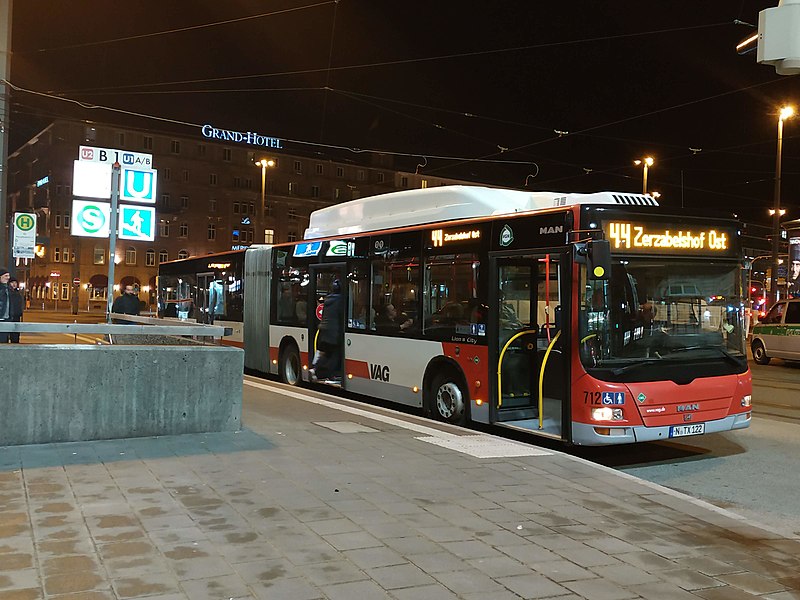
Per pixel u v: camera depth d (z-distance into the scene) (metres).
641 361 8.08
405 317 11.12
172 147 75.88
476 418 9.62
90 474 6.35
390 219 11.80
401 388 11.16
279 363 15.02
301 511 5.51
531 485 6.63
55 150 71.06
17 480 6.10
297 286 14.47
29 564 4.28
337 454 7.51
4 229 15.52
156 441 7.78
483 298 9.57
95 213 12.20
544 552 4.86
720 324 8.70
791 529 6.24
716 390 8.43
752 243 55.38
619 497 6.34
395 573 4.36
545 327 8.99
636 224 8.34
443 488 6.39
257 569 4.32
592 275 8.00
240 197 80.00
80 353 7.60
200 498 5.73
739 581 4.47
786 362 24.00
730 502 7.17
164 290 23.22
